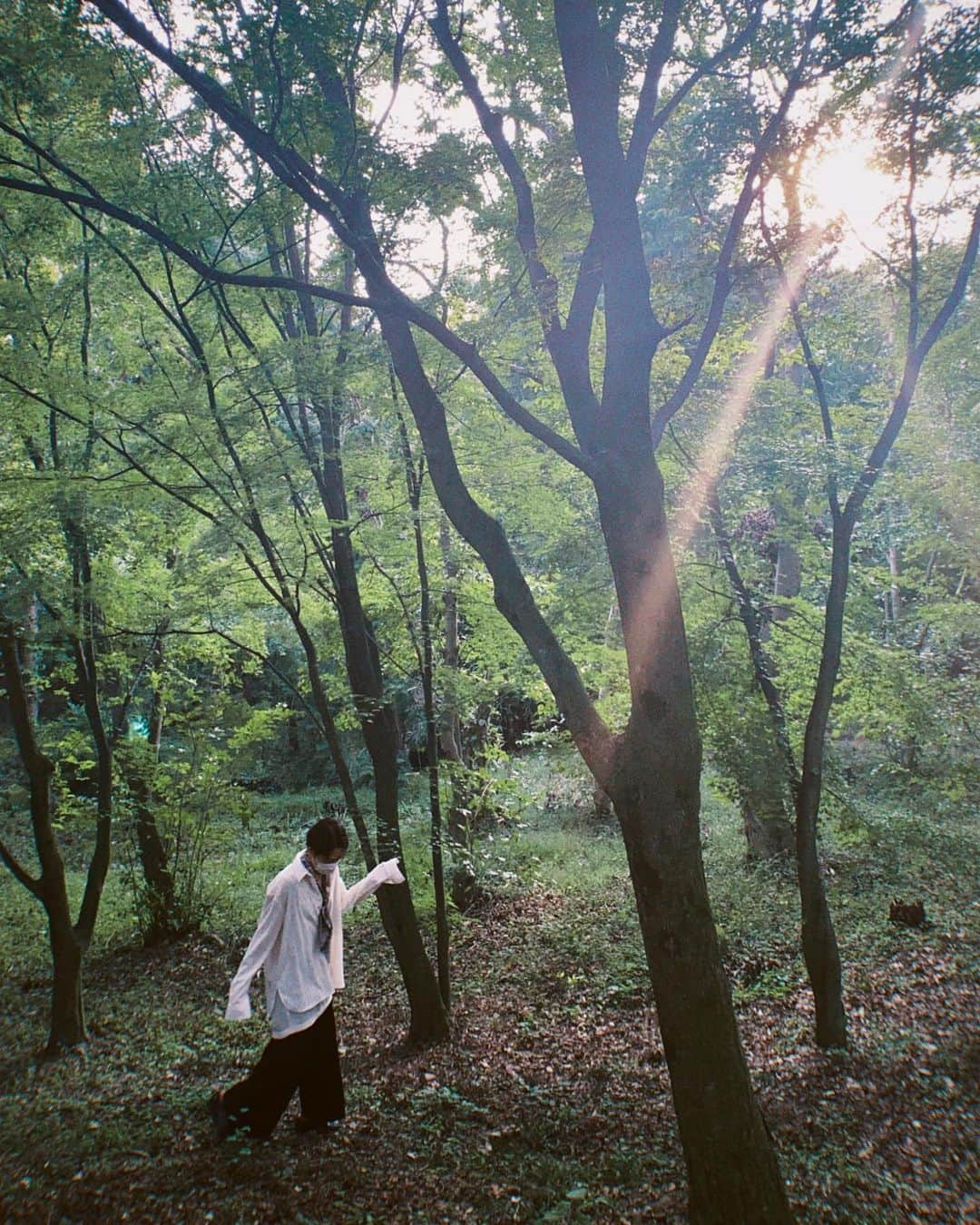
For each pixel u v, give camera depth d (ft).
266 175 19.66
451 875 32.45
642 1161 15.08
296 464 20.51
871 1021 21.53
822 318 26.18
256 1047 21.70
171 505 23.25
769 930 30.04
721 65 16.94
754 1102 11.68
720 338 26.35
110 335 26.30
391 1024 24.41
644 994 25.36
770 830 36.88
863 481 22.08
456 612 32.76
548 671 13.33
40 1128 16.60
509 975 28.53
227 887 40.57
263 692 56.08
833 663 21.39
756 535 31.60
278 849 49.32
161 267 23.26
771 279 24.03
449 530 27.76
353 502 24.89
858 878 33.94
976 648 39.01
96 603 24.09
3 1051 22.25
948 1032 19.76
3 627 22.53
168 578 29.19
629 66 16.62
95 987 28.76
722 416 27.17
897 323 25.77
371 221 17.80
